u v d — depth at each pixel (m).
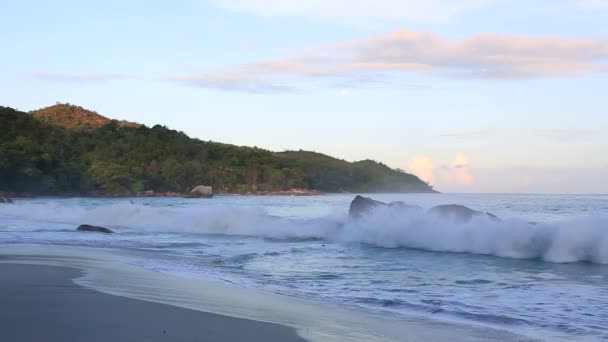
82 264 10.35
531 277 9.89
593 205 43.25
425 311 7.07
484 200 60.94
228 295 7.75
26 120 120.50
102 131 146.75
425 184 185.88
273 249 14.73
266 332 5.43
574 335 5.94
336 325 6.02
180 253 13.64
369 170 182.25
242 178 149.62
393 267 11.33
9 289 7.29
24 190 88.12
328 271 10.76
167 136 158.38
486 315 6.81
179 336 5.10
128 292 7.39
